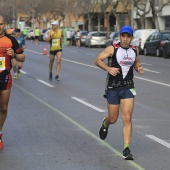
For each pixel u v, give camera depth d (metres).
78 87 24.30
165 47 47.44
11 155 11.23
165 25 85.50
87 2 109.62
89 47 75.19
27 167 10.23
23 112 16.97
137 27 95.88
